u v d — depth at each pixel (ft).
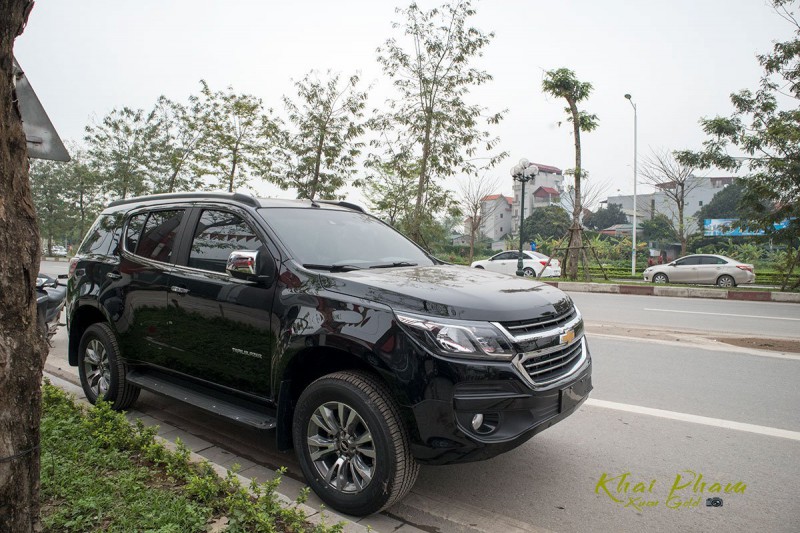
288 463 12.39
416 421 8.97
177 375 13.24
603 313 37.17
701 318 34.47
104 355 15.42
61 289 25.72
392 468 9.14
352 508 9.64
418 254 14.46
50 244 167.22
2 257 6.13
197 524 8.36
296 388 10.98
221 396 12.42
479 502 10.66
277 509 8.84
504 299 9.95
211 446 13.28
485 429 9.22
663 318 34.47
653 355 23.07
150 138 94.53
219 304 11.87
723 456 12.80
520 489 11.19
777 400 16.94
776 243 53.78
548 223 183.52
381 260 12.98
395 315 9.33
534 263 77.66
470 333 9.06
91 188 130.93
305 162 56.24
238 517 8.55
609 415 15.67
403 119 52.49
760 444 13.51
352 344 9.52
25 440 6.53
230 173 66.95
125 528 8.43
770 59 51.49
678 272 68.08
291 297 10.66
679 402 16.80
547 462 12.53
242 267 10.96
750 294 48.34
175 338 12.96
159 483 10.09
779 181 50.72
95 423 12.16
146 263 13.99
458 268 13.24
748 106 53.06
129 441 11.49
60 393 14.26
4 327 6.23
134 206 15.78
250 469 12.00
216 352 12.00
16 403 6.39
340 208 15.15
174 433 14.11
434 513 10.20
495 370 9.04
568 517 10.08
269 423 10.99
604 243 141.90
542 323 9.95
